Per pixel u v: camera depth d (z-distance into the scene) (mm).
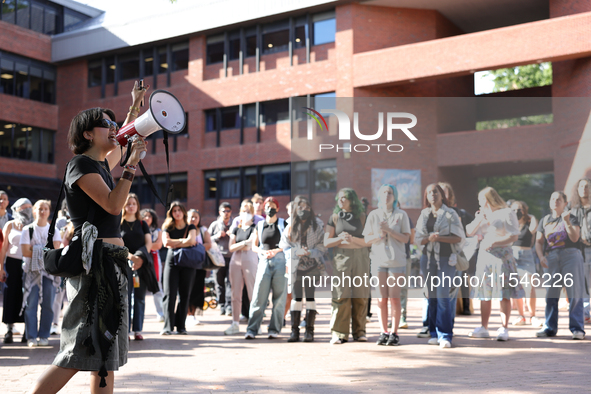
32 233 7102
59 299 8570
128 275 3104
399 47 21750
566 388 4516
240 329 8820
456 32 26188
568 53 18531
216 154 28531
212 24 28094
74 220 3018
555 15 21359
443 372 5234
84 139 3113
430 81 23969
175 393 4430
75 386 4676
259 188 27609
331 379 4957
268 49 27312
